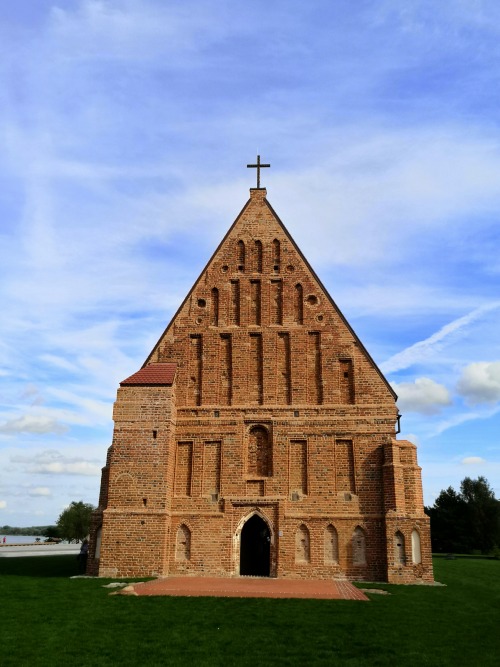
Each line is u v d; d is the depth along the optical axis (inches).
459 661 597.9
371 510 1328.7
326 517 1331.2
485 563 1966.0
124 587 1041.5
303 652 622.5
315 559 1305.4
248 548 1631.4
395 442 1347.2
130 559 1262.3
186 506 1354.6
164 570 1268.5
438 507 3587.6
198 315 1493.6
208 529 1339.8
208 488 1369.3
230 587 1079.6
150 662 573.9
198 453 1390.3
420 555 1267.2
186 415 1418.6
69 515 4165.8
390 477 1318.9
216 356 1457.9
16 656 591.5
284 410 1406.3
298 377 1432.1
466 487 3676.2
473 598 1037.8
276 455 1378.0
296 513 1338.6
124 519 1283.2
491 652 633.6
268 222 1562.5
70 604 872.9
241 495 1355.8
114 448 1323.8
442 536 3496.6
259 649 631.2
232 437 1395.2
